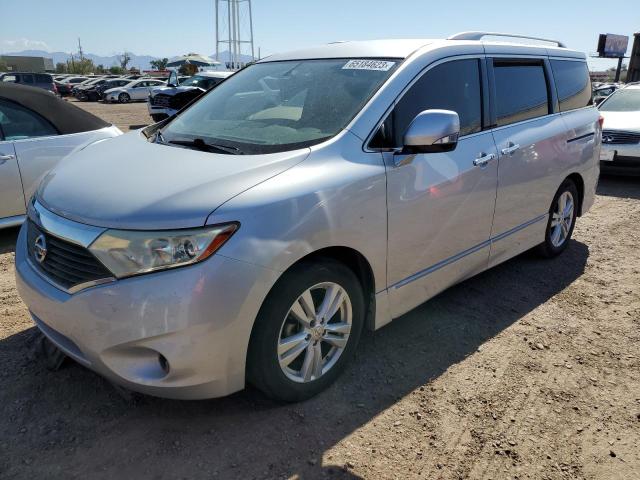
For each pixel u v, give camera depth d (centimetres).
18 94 507
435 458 245
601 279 454
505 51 396
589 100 511
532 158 404
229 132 308
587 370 318
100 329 227
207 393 239
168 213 225
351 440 253
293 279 248
